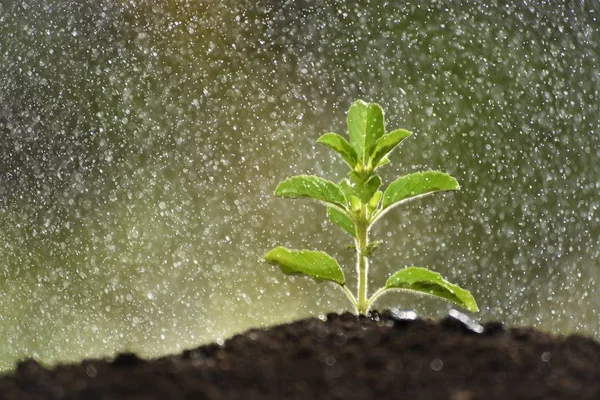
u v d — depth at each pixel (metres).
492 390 0.97
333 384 0.97
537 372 0.98
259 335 1.03
